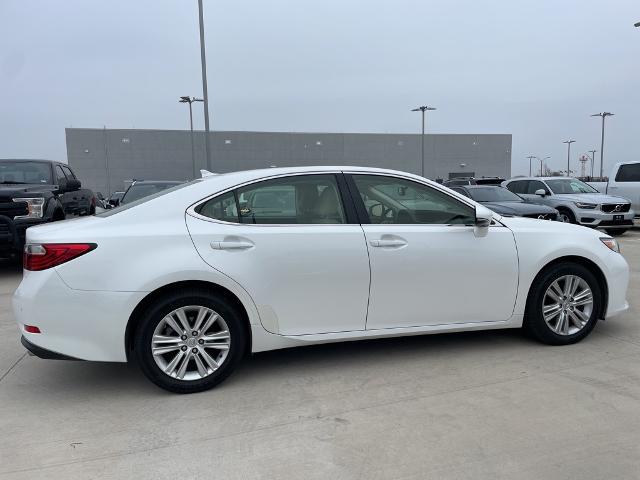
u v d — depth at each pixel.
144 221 3.70
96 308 3.50
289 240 3.83
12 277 8.66
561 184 15.29
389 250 4.02
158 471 2.78
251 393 3.74
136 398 3.70
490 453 2.91
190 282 3.67
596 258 4.59
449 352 4.50
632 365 4.14
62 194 9.85
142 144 57.88
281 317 3.86
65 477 2.73
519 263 4.37
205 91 19.72
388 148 64.06
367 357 4.41
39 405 3.61
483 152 67.31
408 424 3.25
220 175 4.12
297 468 2.79
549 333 4.54
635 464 2.79
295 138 60.97
